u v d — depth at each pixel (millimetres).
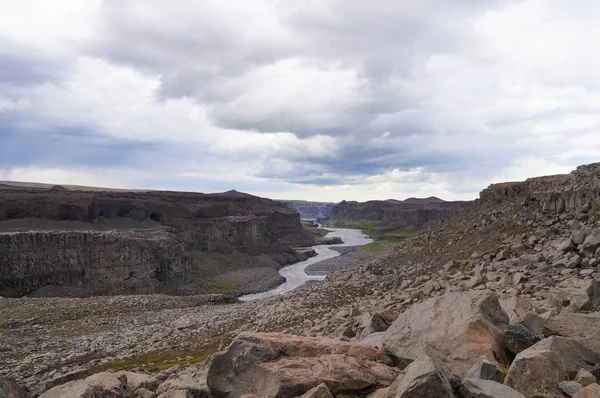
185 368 20094
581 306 15727
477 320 11695
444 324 12086
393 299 32250
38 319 56406
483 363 9609
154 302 70938
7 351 42156
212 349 34062
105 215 151250
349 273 59625
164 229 145250
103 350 41000
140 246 114125
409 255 57781
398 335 12711
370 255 168750
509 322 13070
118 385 12180
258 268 157125
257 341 11977
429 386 8570
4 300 68188
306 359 11523
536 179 67125
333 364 11258
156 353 36500
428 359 9375
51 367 35312
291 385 10438
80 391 11070
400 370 11625
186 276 127312
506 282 26312
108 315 61031
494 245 41875
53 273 98438
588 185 41500
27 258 95812
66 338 47844
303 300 43031
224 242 176125
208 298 76562
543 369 9023
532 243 36344
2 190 154375
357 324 23328
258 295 114938
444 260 45469
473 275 32281
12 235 95750
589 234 27547
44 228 125375
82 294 99312
